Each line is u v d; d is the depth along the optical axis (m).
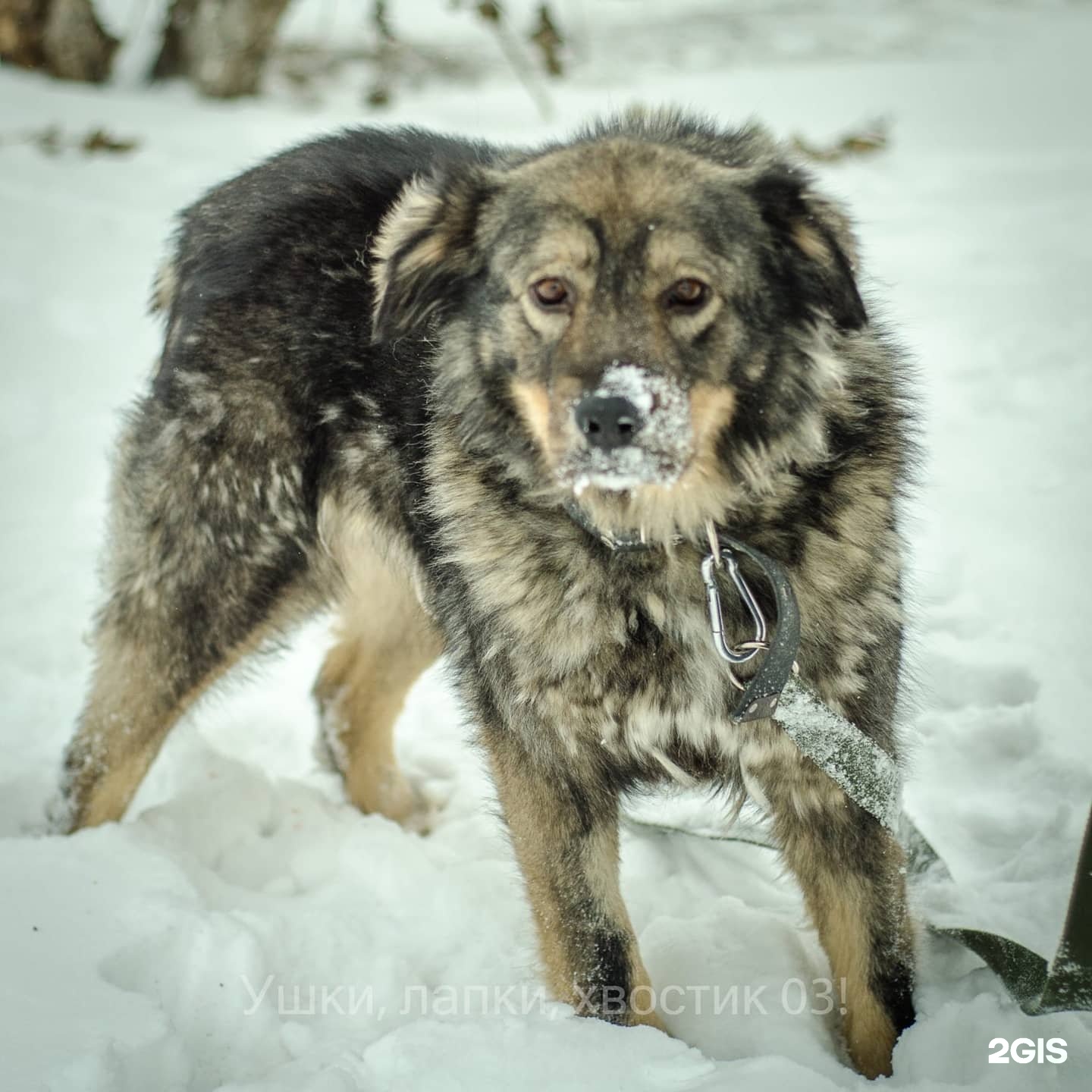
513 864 3.80
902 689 3.41
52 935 3.12
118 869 3.42
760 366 2.95
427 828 4.24
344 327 3.66
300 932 3.38
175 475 3.83
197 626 3.87
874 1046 3.00
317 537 3.87
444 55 19.48
